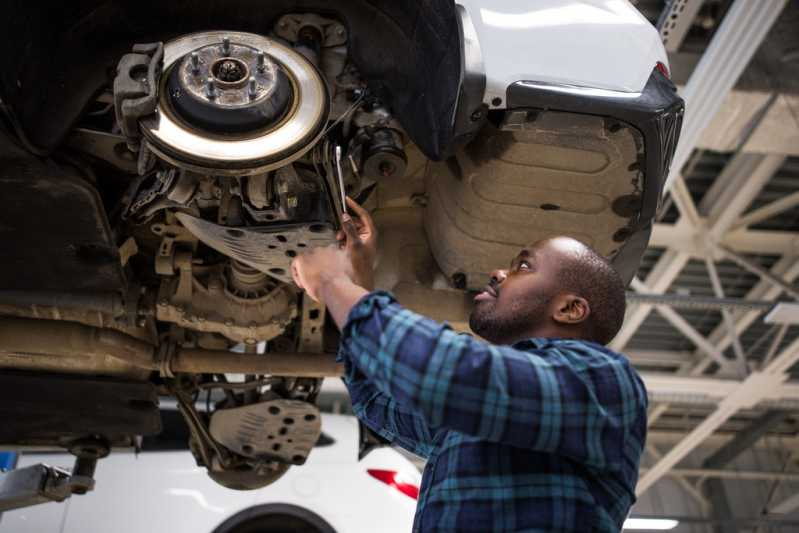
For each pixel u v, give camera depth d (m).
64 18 2.33
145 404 3.10
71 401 3.08
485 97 2.21
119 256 2.49
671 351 10.20
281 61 2.25
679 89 5.75
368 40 2.50
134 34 2.42
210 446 3.25
